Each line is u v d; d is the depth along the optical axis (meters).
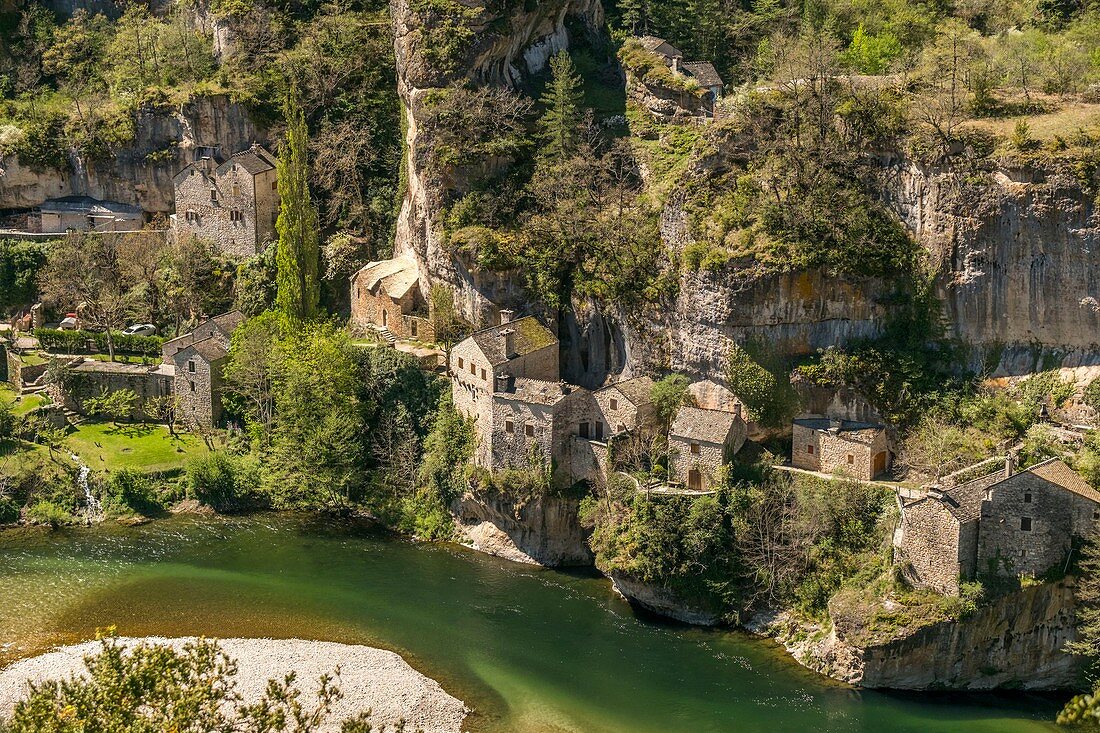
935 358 117.44
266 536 129.25
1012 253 113.19
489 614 114.06
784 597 110.44
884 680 101.75
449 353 138.25
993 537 99.88
